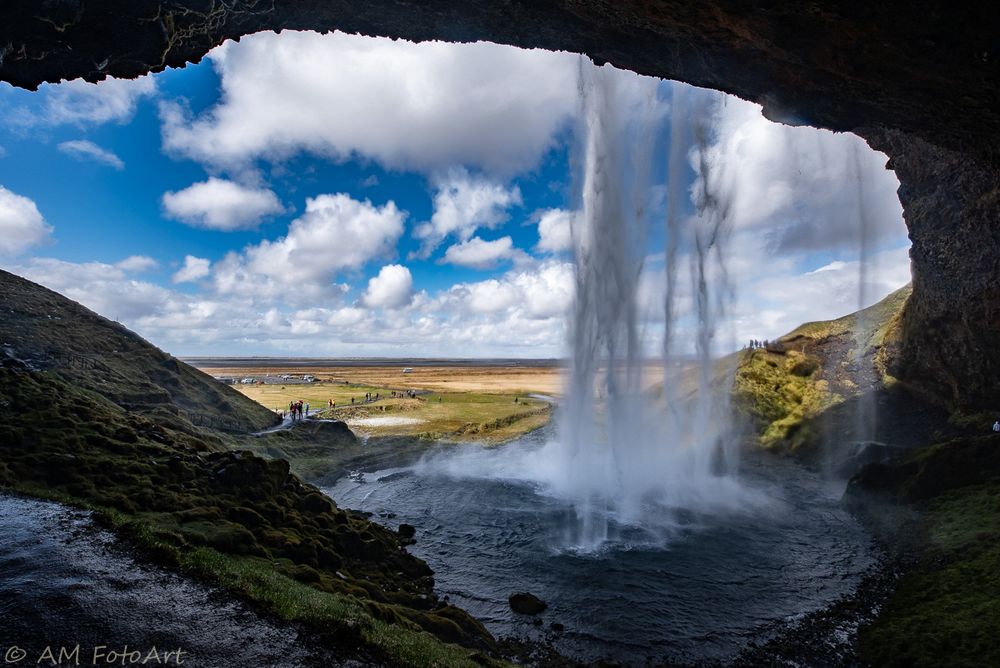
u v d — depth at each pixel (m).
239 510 19.72
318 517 23.09
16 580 11.02
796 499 35.91
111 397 39.88
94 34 16.17
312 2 17.56
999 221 33.12
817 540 28.09
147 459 21.55
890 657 16.44
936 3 13.69
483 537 28.52
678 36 18.12
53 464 18.77
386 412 75.38
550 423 63.56
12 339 41.25
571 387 42.47
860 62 16.64
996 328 35.91
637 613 19.92
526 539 28.17
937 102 17.86
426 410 78.38
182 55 18.30
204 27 17.55
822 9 14.73
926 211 39.88
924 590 20.31
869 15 14.58
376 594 18.33
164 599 11.15
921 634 16.84
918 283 44.19
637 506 34.19
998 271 34.19
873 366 52.03
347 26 19.11
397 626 13.93
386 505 34.97
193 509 18.59
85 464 19.38
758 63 18.64
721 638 18.22
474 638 17.09
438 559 25.45
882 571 23.59
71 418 23.22
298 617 11.25
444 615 17.92
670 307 47.88
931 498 29.08
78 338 47.31
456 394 109.81
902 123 20.23
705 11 16.12
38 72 16.91
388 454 50.00
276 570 15.77
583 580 22.89
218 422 46.88
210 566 12.84
